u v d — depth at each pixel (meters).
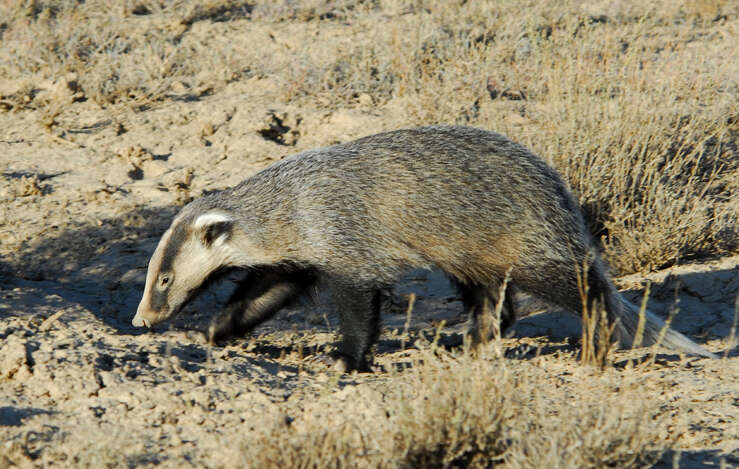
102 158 16.25
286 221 10.16
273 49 20.61
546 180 10.16
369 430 7.43
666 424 8.27
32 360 8.91
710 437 8.05
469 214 9.94
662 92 16.73
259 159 16.16
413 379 8.54
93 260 13.45
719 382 9.54
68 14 22.12
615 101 16.27
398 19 21.91
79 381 8.52
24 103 18.30
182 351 9.94
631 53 18.25
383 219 10.02
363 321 10.17
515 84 18.17
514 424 7.39
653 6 23.25
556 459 6.64
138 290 12.67
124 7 22.64
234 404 8.27
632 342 10.62
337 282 10.17
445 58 19.23
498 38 19.84
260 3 23.64
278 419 7.63
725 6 23.33
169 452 7.35
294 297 10.93
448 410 7.20
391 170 10.09
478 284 10.67
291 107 17.77
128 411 8.11
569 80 16.38
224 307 10.98
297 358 10.64
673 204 13.24
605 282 10.38
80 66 19.22
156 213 14.61
